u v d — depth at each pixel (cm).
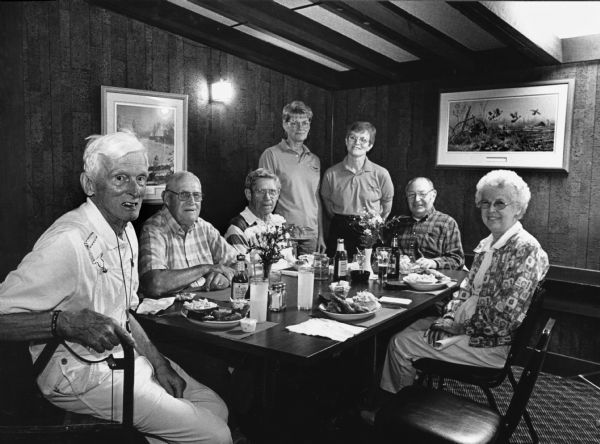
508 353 241
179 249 282
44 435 149
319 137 516
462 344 257
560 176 401
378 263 321
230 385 247
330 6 330
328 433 270
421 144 470
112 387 171
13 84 137
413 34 370
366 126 426
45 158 335
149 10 364
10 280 164
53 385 172
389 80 476
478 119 432
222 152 437
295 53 459
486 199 261
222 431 187
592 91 382
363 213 335
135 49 374
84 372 172
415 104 470
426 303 268
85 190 188
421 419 191
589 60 379
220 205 439
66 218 183
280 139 484
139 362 191
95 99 356
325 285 299
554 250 407
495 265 253
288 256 353
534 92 403
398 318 241
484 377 237
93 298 180
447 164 451
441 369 250
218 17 391
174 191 275
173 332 215
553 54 376
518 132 413
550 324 198
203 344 294
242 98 446
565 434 290
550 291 387
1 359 161
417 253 389
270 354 189
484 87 427
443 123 450
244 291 246
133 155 184
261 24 357
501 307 246
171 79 396
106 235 184
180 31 389
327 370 329
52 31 332
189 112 411
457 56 410
